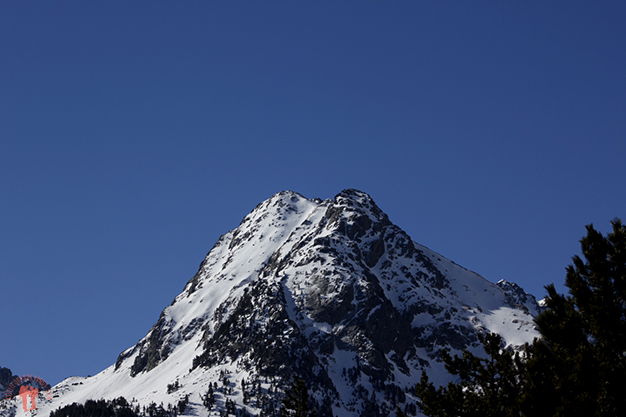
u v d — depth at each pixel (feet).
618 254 237.66
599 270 236.84
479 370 238.48
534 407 208.54
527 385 215.92
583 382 209.26
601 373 212.23
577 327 229.45
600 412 202.28
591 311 230.07
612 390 206.90
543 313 239.09
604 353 222.28
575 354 221.87
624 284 230.27
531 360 222.69
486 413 227.40
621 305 231.09
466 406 234.38
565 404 203.10
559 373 218.18
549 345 233.96
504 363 232.94
